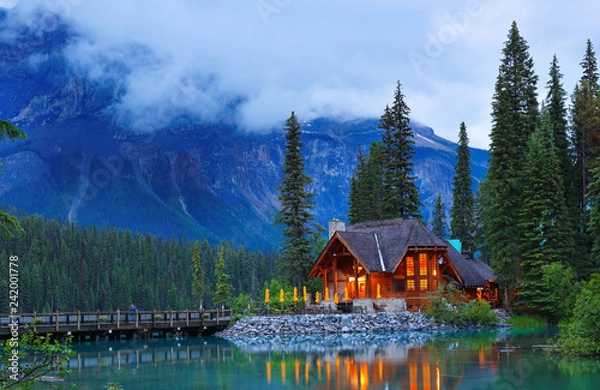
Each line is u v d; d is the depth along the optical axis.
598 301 36.91
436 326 59.56
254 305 67.31
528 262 64.06
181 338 58.78
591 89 73.00
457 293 66.62
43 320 53.47
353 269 67.88
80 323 54.31
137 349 48.78
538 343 44.91
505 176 69.12
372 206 92.75
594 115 69.94
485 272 79.62
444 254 66.50
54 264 164.00
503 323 63.19
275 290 76.75
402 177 84.31
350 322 58.66
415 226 67.56
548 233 63.97
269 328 58.59
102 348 50.03
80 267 178.25
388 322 59.22
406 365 35.53
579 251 67.12
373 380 31.25
